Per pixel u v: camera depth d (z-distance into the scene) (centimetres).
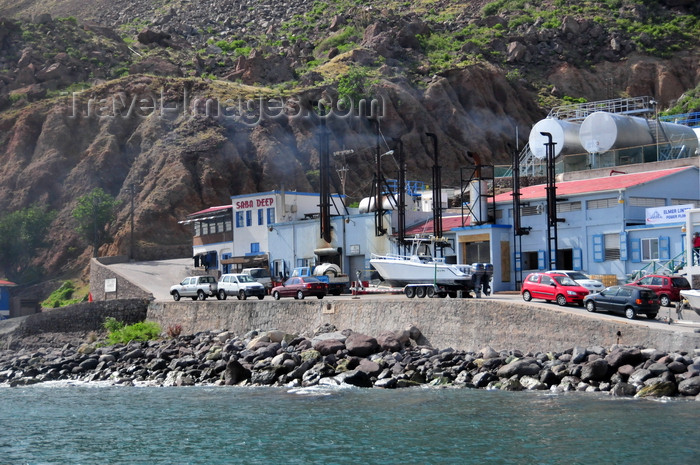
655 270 7025
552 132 9919
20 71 18812
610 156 9500
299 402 5128
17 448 4256
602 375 5066
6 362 7894
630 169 9088
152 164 15375
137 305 8950
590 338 5497
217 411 4981
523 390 5178
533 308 5847
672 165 8831
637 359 5041
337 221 9556
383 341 6325
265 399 5306
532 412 4491
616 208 7419
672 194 7738
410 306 6588
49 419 4953
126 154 16000
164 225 14200
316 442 4125
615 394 4838
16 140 16362
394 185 10350
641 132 9631
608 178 8200
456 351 6072
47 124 16412
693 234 6431
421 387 5488
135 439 4356
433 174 8519
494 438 4034
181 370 6562
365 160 16238
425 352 6116
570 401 4725
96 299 11381
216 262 11131
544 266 7825
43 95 17950
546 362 5434
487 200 8475
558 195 7756
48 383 6625
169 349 7331
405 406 4838
